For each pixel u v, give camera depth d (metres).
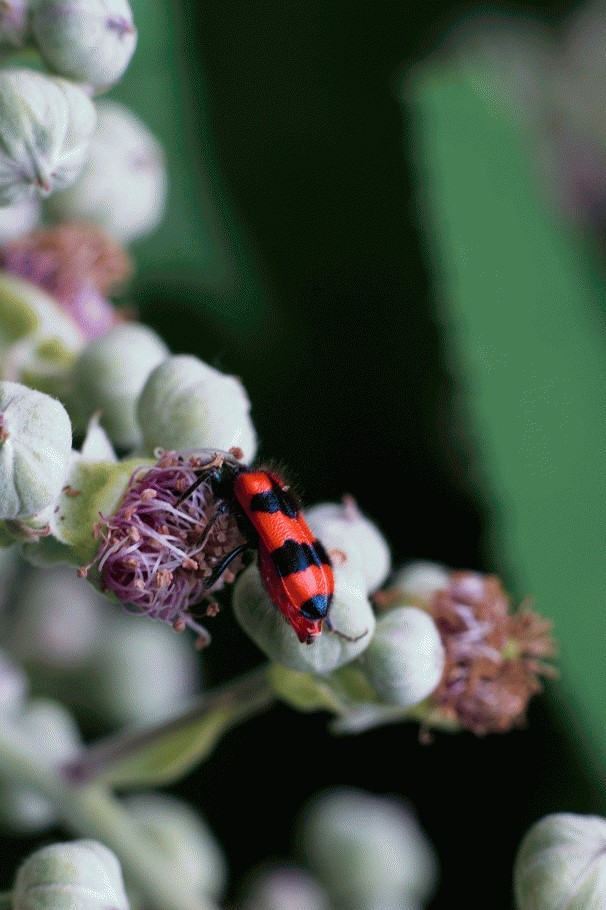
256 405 0.28
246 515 0.21
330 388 0.28
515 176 0.27
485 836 0.28
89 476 0.22
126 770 0.24
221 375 0.23
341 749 0.28
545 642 0.24
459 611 0.24
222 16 0.29
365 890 0.28
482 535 0.28
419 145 0.27
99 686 0.28
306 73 0.29
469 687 0.24
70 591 0.29
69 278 0.25
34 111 0.22
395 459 0.28
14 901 0.22
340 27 0.29
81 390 0.24
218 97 0.29
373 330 0.29
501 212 0.27
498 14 0.33
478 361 0.26
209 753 0.28
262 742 0.28
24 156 0.22
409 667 0.23
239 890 0.28
